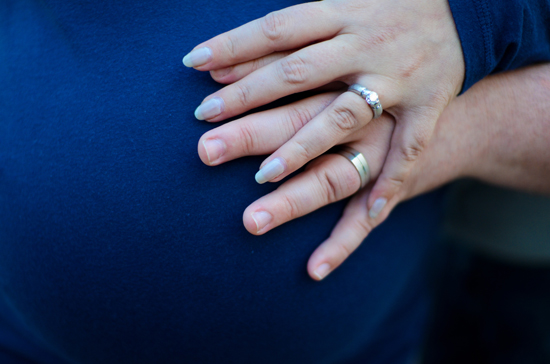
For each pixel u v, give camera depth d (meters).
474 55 0.71
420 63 0.69
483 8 0.69
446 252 1.46
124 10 0.73
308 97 0.72
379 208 0.75
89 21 0.73
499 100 0.82
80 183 0.70
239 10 0.76
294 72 0.66
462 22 0.69
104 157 0.70
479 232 1.21
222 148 0.66
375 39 0.67
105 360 0.82
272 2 0.78
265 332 0.78
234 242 0.72
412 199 0.89
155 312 0.73
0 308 0.96
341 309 0.82
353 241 0.76
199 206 0.70
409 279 1.08
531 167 0.86
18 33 0.79
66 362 0.96
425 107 0.71
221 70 0.69
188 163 0.70
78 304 0.75
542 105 0.82
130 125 0.70
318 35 0.67
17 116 0.74
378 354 1.11
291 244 0.75
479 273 1.38
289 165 0.66
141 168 0.70
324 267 0.74
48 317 0.79
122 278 0.71
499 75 0.83
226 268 0.72
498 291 1.34
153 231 0.70
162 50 0.72
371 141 0.75
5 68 0.78
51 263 0.73
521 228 1.11
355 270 0.82
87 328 0.77
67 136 0.70
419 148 0.72
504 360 1.32
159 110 0.70
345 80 0.70
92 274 0.72
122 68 0.71
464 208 1.18
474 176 0.90
